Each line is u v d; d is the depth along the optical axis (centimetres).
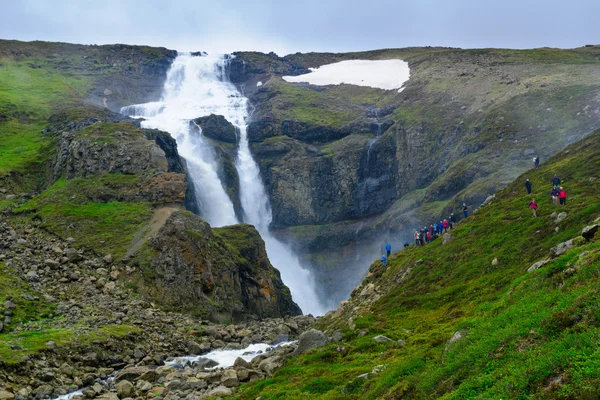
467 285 4056
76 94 16825
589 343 1427
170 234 7094
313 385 2714
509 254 4134
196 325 6069
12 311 5050
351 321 4288
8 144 11731
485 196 11206
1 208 8325
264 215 16238
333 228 16088
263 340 5694
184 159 13400
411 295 4516
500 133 13875
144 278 6675
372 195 16475
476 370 1759
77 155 9550
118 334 4850
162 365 4491
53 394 3672
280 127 17838
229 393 3206
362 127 17900
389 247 6341
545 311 1806
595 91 14188
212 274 7169
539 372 1441
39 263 6475
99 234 7512
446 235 5288
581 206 4209
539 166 6450
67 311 5459
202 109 19925
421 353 2439
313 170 16775
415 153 16450
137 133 10350
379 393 2188
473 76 19162
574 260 2141
